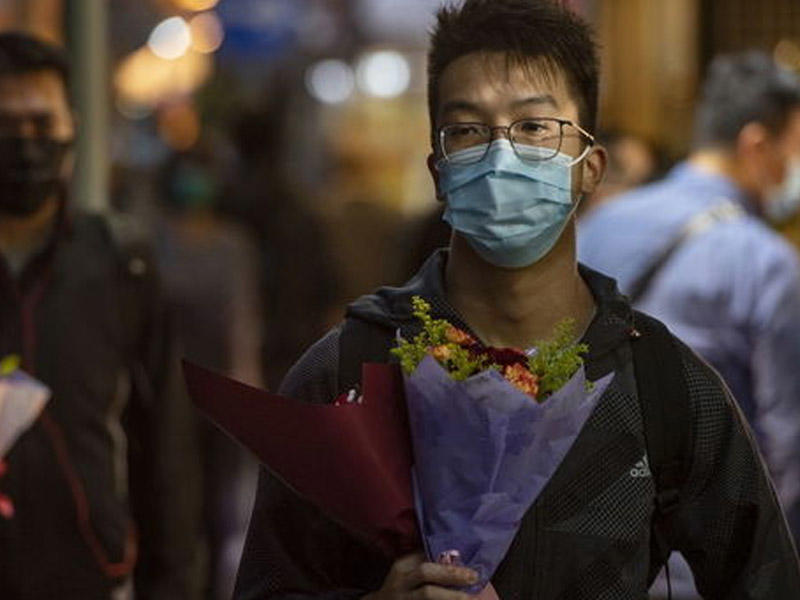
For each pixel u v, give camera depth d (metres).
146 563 7.00
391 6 23.19
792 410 7.59
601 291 4.77
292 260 12.94
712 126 8.01
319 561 4.68
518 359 4.48
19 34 6.62
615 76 14.84
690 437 4.70
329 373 4.74
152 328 6.80
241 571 4.78
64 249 6.64
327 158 22.45
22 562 6.42
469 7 4.70
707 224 7.77
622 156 11.26
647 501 4.65
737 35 14.60
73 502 6.46
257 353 12.62
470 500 4.44
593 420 4.62
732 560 4.82
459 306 4.76
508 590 4.50
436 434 4.45
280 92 19.84
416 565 4.45
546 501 4.54
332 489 4.47
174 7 19.84
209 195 11.16
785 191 9.10
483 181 4.61
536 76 4.64
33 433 6.45
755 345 7.64
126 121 19.16
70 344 6.55
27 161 6.55
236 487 10.88
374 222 17.95
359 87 23.14
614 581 4.57
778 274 7.66
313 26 23.09
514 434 4.41
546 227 4.65
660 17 14.70
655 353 4.73
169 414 6.87
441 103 4.70
